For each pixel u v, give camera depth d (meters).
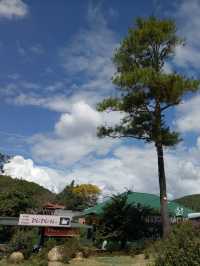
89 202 77.25
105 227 29.91
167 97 29.06
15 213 37.84
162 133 29.70
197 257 9.03
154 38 30.95
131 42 31.20
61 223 26.95
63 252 22.53
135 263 21.06
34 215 25.88
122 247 28.45
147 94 29.98
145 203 39.06
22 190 41.00
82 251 24.45
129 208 31.09
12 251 23.05
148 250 23.59
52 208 40.88
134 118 30.95
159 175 29.73
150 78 28.00
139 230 30.27
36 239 25.52
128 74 28.77
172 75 27.84
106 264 21.02
